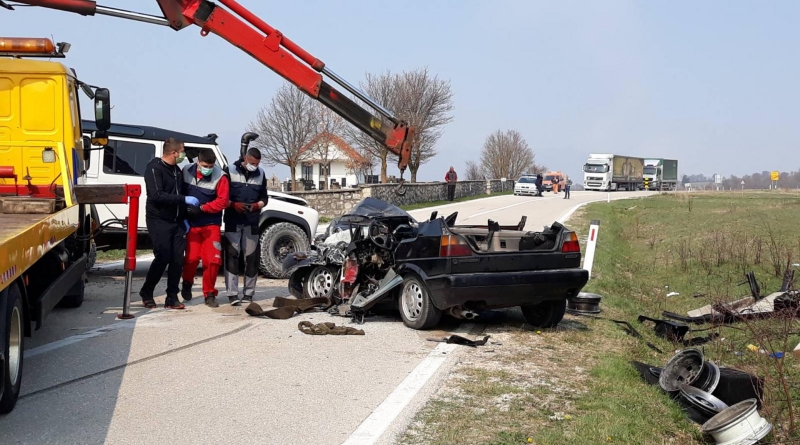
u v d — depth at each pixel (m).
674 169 96.25
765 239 18.39
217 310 9.92
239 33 10.52
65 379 6.52
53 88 9.16
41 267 7.02
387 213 10.41
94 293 11.21
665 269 15.66
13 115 9.12
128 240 9.18
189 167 10.00
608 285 12.63
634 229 25.36
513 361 7.39
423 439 5.17
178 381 6.50
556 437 5.19
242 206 10.12
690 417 6.00
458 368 7.05
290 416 5.61
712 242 18.05
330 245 10.09
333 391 6.25
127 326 8.76
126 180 12.95
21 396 6.04
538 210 34.12
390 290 8.91
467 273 8.21
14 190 8.88
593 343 8.40
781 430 5.66
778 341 8.38
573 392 6.39
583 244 18.44
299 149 51.38
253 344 7.91
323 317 9.52
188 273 10.34
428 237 8.45
